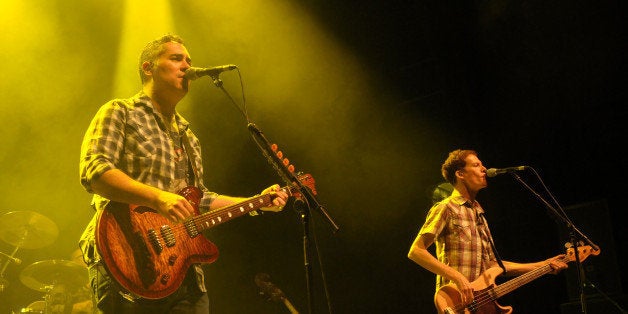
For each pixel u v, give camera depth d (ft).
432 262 13.14
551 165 20.54
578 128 20.22
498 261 13.94
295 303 24.22
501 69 21.33
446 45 21.27
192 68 9.60
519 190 20.97
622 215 18.95
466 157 14.67
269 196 9.66
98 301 7.79
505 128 21.47
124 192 7.54
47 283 20.84
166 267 7.97
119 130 8.34
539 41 20.77
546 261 14.29
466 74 21.53
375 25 22.03
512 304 20.13
